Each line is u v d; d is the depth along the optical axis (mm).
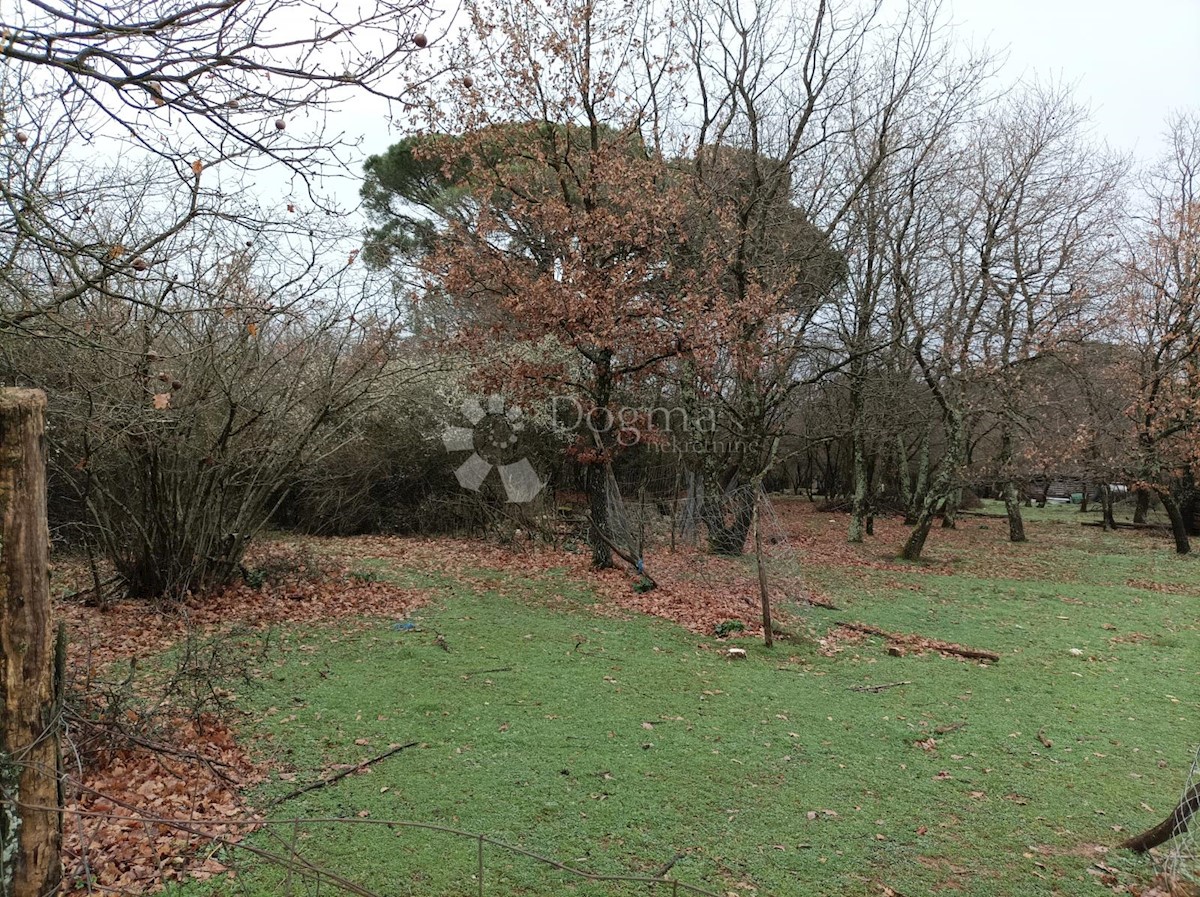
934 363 16188
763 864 3840
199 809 4008
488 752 5000
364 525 17297
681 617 9430
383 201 21047
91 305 6559
